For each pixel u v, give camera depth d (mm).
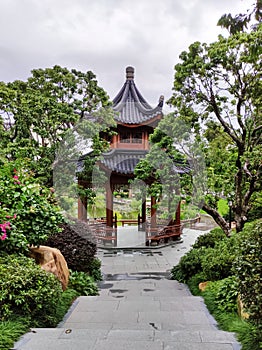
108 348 2588
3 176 4812
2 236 4020
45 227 4688
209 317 3902
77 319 3908
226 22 3006
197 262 6469
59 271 4844
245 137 7578
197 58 7078
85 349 2576
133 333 2955
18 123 8828
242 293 2820
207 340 2764
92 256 6637
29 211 4566
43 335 2914
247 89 7230
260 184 7547
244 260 2832
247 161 7305
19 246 4227
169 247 11266
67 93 9922
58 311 3994
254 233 2936
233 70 7051
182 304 4527
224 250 5441
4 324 2980
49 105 9062
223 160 8164
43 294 3434
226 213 12031
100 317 3984
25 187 4672
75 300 4766
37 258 4766
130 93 11297
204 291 5039
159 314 4031
